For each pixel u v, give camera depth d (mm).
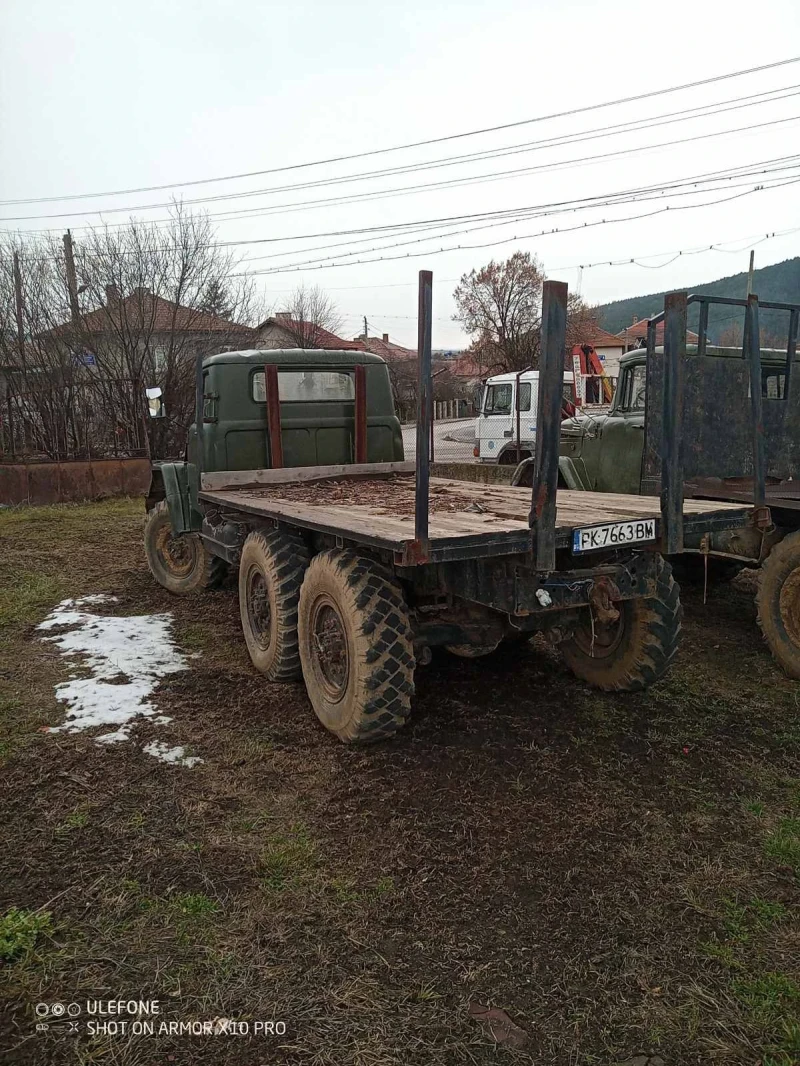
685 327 2988
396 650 3078
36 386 13992
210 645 4758
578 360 12336
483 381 13914
